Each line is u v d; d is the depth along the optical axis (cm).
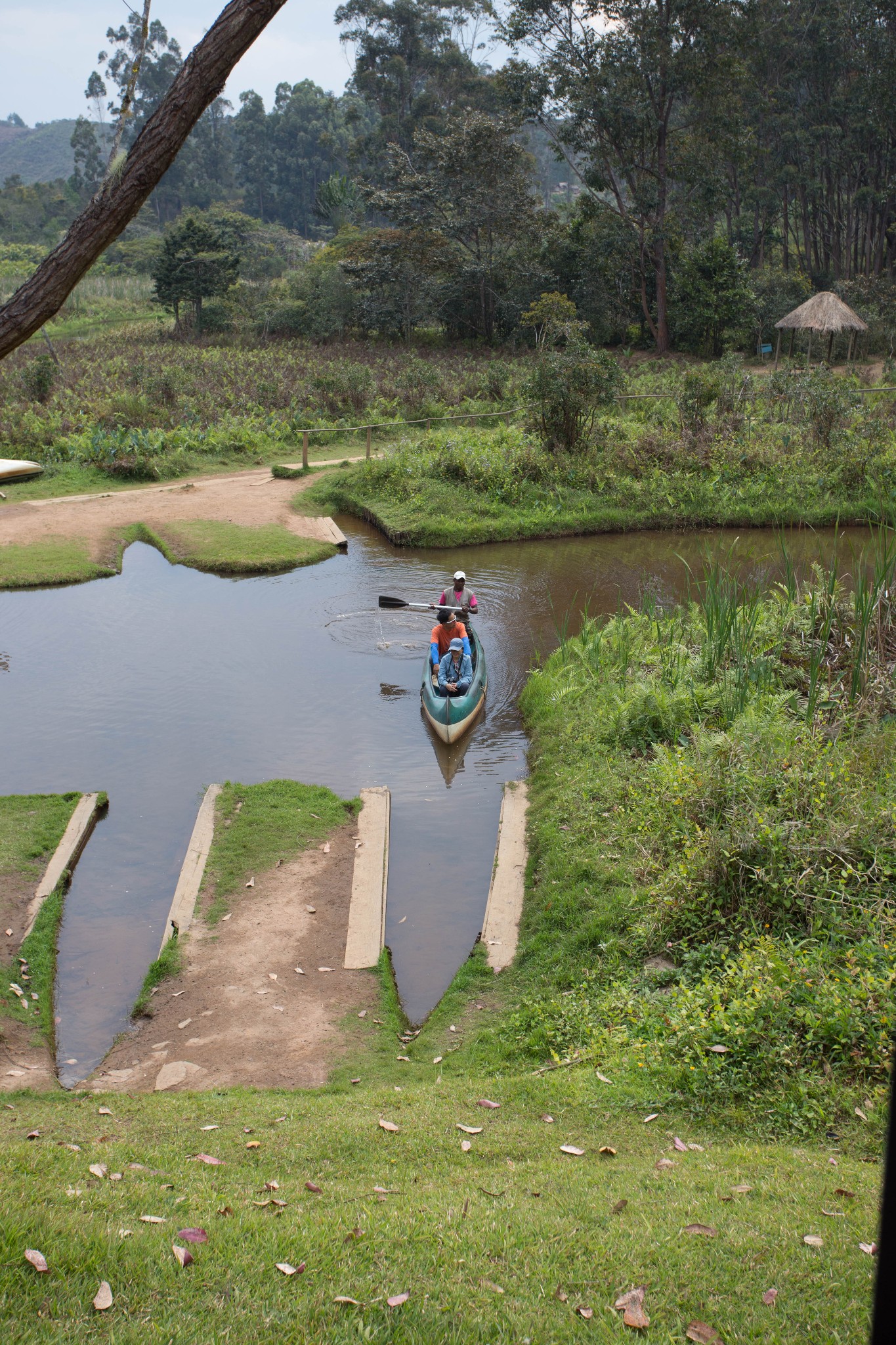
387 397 3594
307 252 8988
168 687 1459
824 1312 347
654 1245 395
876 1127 520
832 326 4072
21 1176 448
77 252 296
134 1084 677
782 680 1155
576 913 834
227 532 2200
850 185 5894
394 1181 480
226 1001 770
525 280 5344
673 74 4581
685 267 4966
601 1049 645
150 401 3272
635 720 1122
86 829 1041
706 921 749
